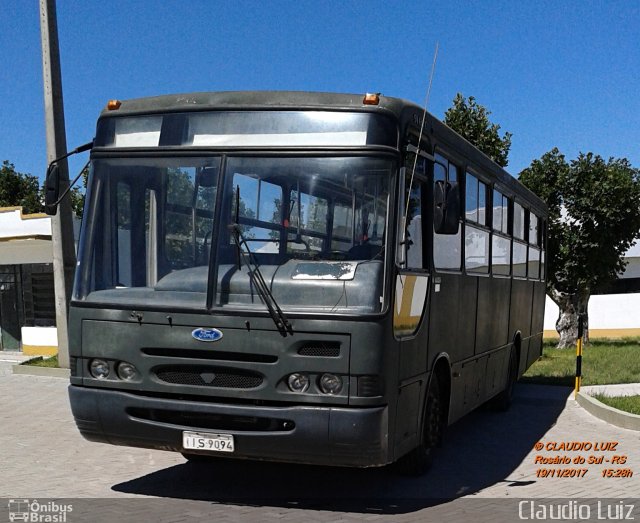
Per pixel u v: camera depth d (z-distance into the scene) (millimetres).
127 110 7066
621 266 22828
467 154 9133
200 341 6391
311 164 6527
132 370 6641
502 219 11344
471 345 9445
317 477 7887
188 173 6746
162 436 6543
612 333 29766
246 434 6297
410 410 6996
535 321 14781
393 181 6445
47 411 12297
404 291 6719
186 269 6629
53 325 23953
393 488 7539
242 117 6715
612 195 21516
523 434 10570
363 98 6609
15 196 40938
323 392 6176
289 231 6496
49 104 16141
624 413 11109
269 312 6219
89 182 7062
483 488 7621
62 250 16766
